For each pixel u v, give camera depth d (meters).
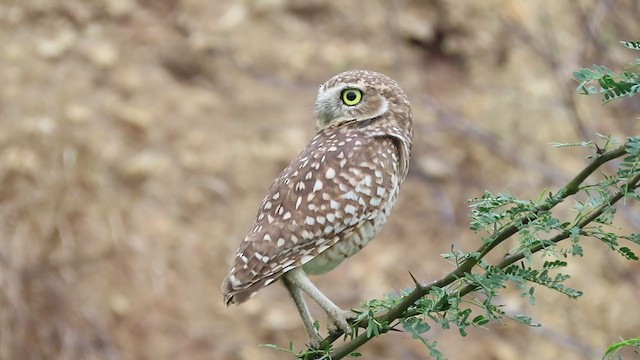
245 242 5.60
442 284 4.21
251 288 5.46
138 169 13.82
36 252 12.76
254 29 15.62
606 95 3.67
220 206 13.82
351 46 15.66
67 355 12.18
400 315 4.41
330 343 4.85
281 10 15.88
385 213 5.96
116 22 15.38
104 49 14.95
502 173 14.39
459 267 4.14
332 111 6.24
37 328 12.26
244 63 15.26
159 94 14.68
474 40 15.95
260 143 14.41
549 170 13.95
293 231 5.61
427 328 4.24
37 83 14.38
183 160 14.10
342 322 5.19
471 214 4.07
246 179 14.08
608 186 3.90
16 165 13.32
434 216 14.12
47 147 13.66
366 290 13.22
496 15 16.02
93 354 12.27
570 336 13.20
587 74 3.70
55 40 14.96
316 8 16.08
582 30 14.41
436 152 14.63
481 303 4.21
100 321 12.54
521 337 13.14
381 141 6.03
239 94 14.92
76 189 13.42
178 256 13.27
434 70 15.66
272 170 14.19
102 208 13.38
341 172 5.81
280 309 13.12
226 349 12.66
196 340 12.69
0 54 14.66
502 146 14.54
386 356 12.81
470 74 15.64
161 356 12.48
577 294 3.92
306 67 15.35
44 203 13.17
